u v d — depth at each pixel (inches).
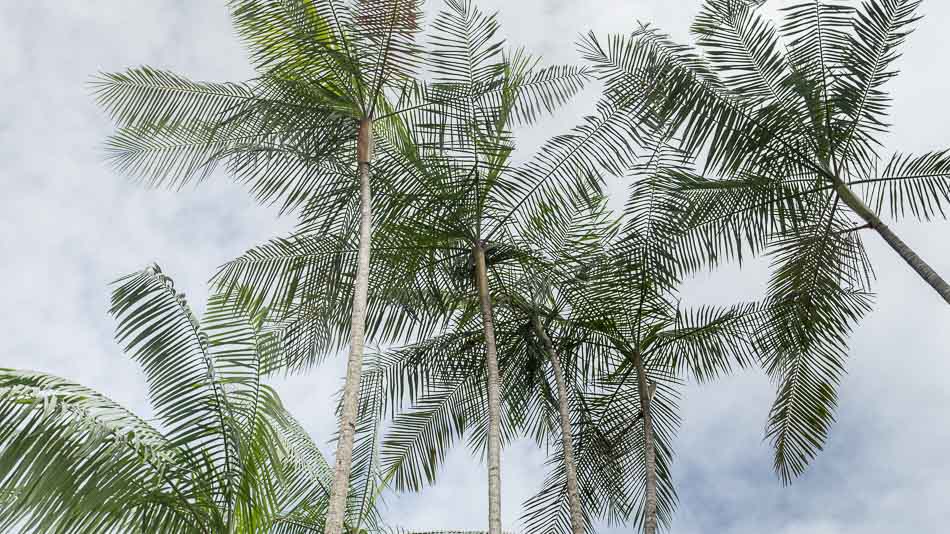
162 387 326.0
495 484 369.1
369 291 444.5
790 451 444.5
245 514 321.1
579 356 484.4
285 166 432.5
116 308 334.6
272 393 345.4
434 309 456.4
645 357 475.5
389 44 417.1
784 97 426.3
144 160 427.5
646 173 449.7
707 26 446.6
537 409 484.4
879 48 423.8
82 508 275.4
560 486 468.1
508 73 435.5
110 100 429.1
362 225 378.9
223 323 352.8
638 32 451.8
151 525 293.4
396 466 470.9
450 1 434.0
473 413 479.8
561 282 466.9
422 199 439.8
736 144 430.6
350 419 309.6
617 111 446.9
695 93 436.1
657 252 454.6
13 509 266.2
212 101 425.1
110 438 289.4
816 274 440.8
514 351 474.6
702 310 466.9
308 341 428.8
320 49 409.1
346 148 432.1
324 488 451.2
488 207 451.5
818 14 433.1
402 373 472.1
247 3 416.2
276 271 434.3
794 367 452.1
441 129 429.4
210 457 319.9
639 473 462.9
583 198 454.0
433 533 469.7
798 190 431.5
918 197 417.7
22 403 281.9
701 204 442.3
